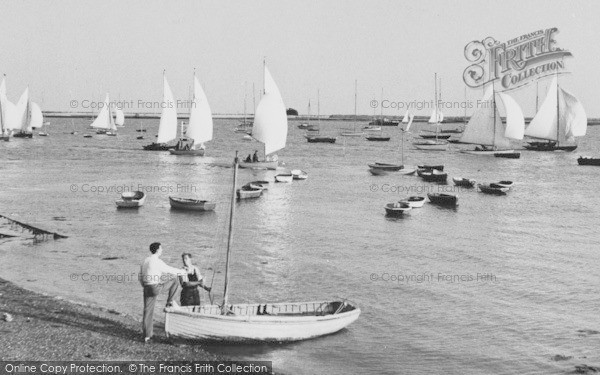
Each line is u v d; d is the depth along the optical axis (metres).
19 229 44.88
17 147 136.75
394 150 147.75
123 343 20.53
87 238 43.25
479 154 127.19
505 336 24.72
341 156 129.38
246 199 66.25
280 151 142.88
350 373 20.62
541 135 142.25
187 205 57.22
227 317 21.55
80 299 27.75
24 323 21.98
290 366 20.77
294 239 44.97
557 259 39.41
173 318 21.09
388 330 25.05
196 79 114.38
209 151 138.25
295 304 24.48
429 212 59.41
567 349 23.38
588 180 89.19
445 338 24.30
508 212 59.97
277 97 95.50
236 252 40.00
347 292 30.88
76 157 113.94
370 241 44.72
